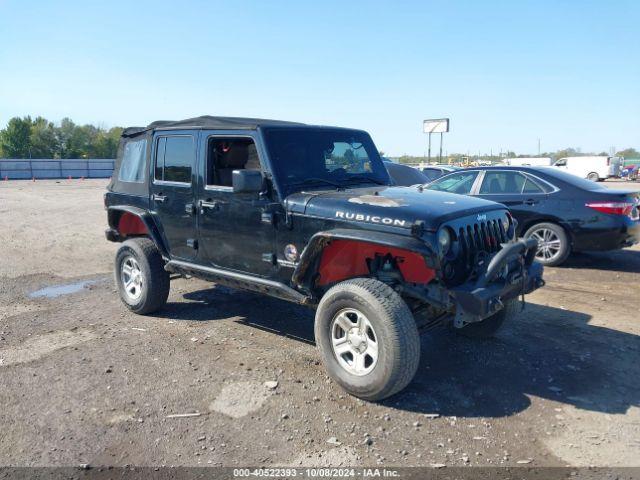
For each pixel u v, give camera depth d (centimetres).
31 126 9194
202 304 631
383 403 389
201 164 505
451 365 457
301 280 437
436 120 3045
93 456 322
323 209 419
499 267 384
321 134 505
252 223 467
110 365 452
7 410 375
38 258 929
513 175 868
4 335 526
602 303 638
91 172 6194
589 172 4266
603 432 353
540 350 490
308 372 441
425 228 371
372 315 374
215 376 432
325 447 333
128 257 589
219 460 319
